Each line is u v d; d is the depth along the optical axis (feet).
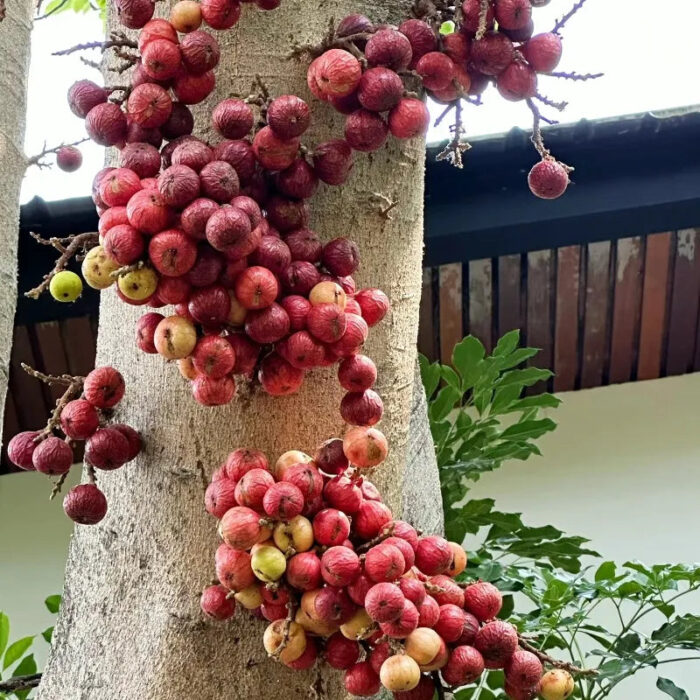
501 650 2.71
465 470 5.73
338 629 2.72
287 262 2.71
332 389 2.98
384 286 3.09
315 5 3.06
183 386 2.99
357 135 2.83
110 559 3.09
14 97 3.51
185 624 2.93
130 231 2.57
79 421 2.91
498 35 2.87
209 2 2.79
